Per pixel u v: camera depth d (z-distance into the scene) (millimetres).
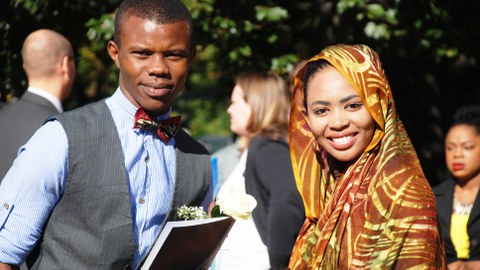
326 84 2639
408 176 2568
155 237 2658
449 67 5977
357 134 2635
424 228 2514
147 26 2570
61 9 5203
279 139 3975
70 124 2605
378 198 2572
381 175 2596
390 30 5066
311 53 5609
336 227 2652
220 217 2658
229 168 6484
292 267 2861
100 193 2576
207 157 2922
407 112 6113
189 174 2816
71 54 4215
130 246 2600
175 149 2811
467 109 4543
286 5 5633
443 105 6438
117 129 2676
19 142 3900
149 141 2727
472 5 5457
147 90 2609
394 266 2518
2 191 2582
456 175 4383
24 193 2539
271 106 4066
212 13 5141
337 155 2668
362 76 2625
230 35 5184
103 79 7344
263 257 3906
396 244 2520
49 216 2596
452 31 5266
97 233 2566
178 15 2617
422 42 5148
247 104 4168
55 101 4109
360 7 5004
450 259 4332
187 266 2674
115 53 2748
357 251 2572
